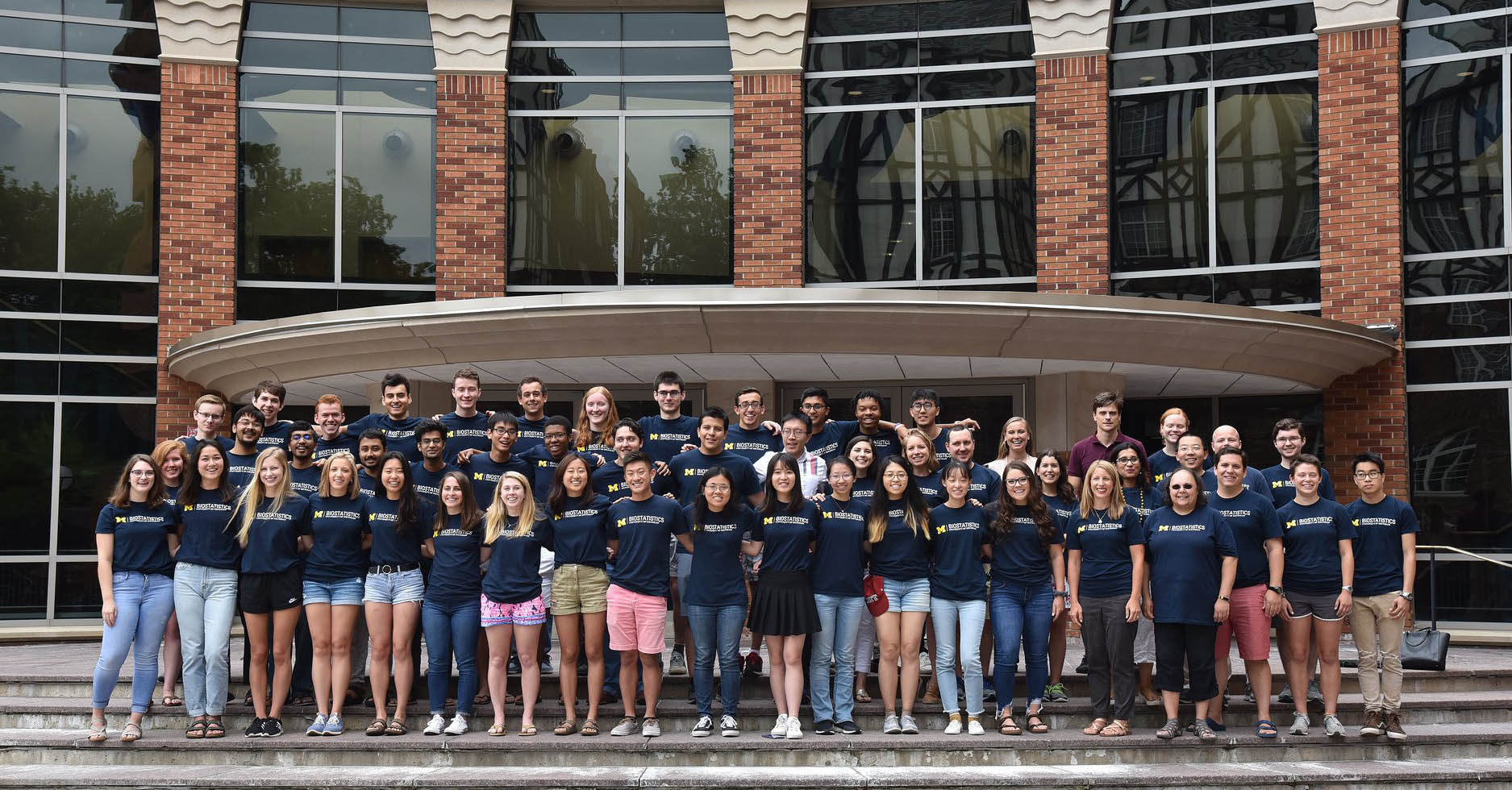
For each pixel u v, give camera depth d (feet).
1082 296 38.45
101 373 48.88
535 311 38.58
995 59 50.44
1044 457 29.35
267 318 49.73
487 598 28.02
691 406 48.24
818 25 51.44
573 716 28.02
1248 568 27.89
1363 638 28.17
